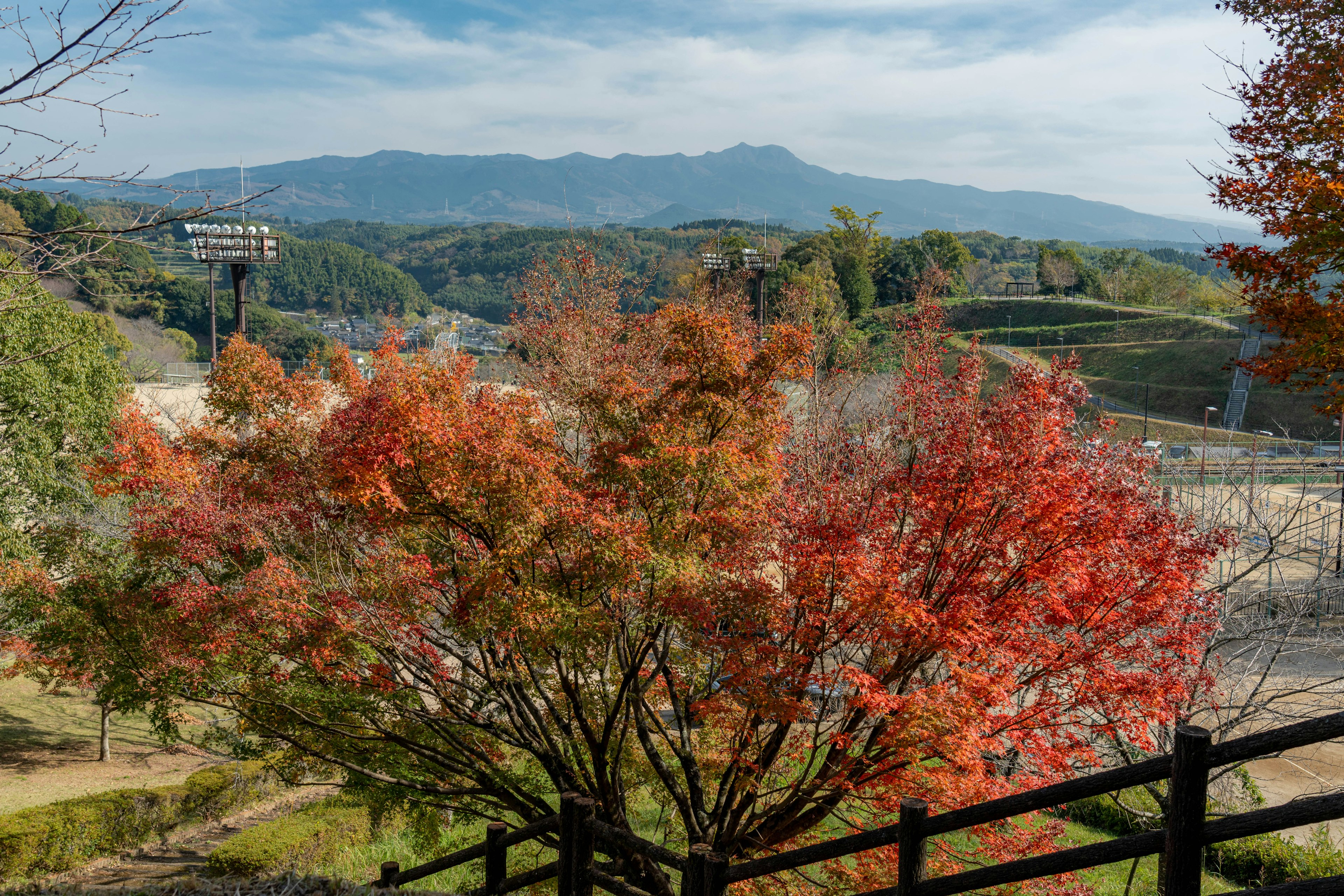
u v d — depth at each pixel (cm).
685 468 784
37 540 1204
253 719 899
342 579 829
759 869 445
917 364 964
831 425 1085
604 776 898
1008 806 341
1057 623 788
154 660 863
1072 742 779
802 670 819
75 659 912
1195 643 779
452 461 745
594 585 777
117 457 1055
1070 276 11356
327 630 838
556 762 925
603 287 1684
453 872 1152
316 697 884
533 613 733
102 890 578
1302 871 1348
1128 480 820
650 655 1123
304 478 938
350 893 549
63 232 427
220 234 2731
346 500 815
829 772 816
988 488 755
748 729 861
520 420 848
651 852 486
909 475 861
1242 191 974
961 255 11175
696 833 898
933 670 886
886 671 834
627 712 943
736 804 977
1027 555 784
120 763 2039
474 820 1308
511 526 739
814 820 857
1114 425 863
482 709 1056
